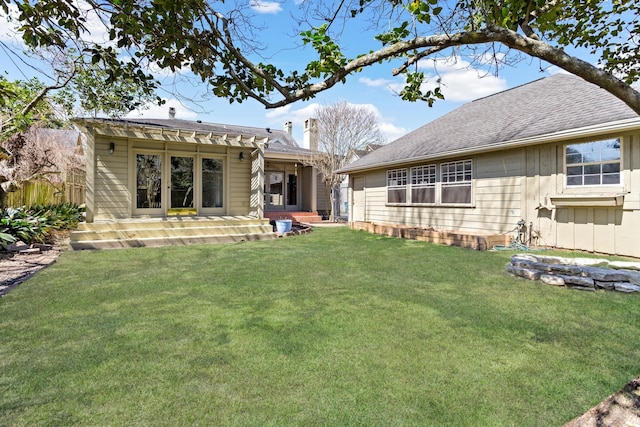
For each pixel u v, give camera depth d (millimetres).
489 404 1933
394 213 11617
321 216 16703
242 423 1774
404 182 11133
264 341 2732
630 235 5762
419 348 2613
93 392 2029
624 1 2551
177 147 10125
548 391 2051
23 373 2225
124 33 2215
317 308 3553
